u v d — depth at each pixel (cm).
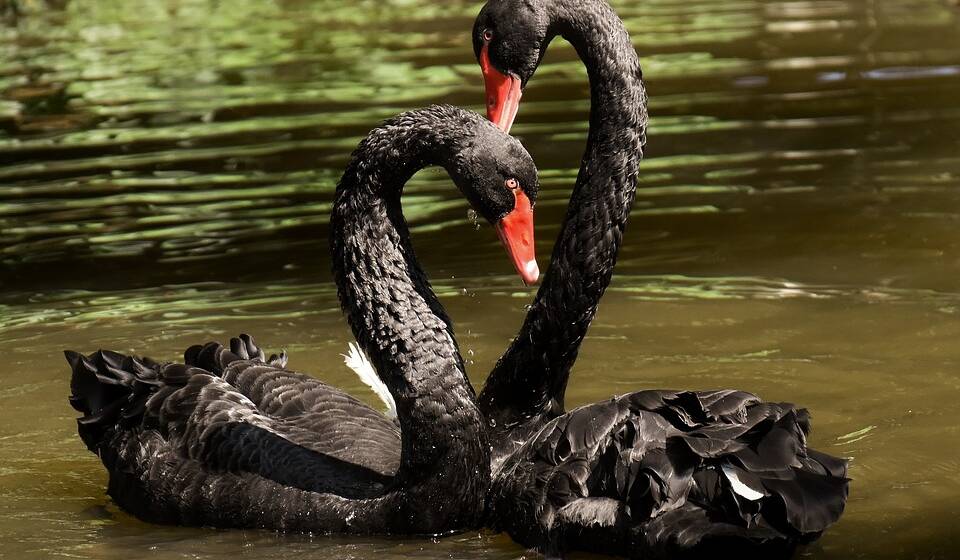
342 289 876
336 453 910
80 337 1249
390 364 857
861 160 1692
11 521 910
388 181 863
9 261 1459
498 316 1272
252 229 1534
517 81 960
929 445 965
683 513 771
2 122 2039
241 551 848
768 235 1460
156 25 2831
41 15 2984
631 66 927
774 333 1198
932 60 2203
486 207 852
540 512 824
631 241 1471
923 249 1390
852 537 834
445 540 857
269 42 2595
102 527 899
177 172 1745
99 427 960
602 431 821
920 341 1162
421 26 2705
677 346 1181
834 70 2170
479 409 874
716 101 2016
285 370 1000
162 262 1443
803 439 811
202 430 915
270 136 1889
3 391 1141
